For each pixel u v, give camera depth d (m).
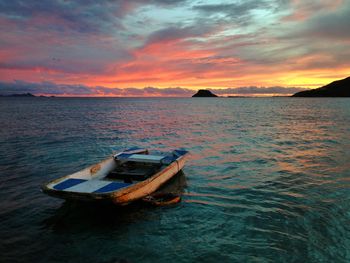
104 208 10.04
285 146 22.86
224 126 38.75
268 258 7.12
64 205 10.46
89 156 19.19
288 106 109.62
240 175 14.56
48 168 15.88
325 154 19.42
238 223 9.04
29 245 7.79
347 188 12.16
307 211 9.82
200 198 11.27
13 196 11.40
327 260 6.99
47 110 76.12
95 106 110.75
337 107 93.88
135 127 37.38
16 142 24.11
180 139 27.50
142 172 12.47
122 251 7.53
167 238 8.20
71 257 7.24
